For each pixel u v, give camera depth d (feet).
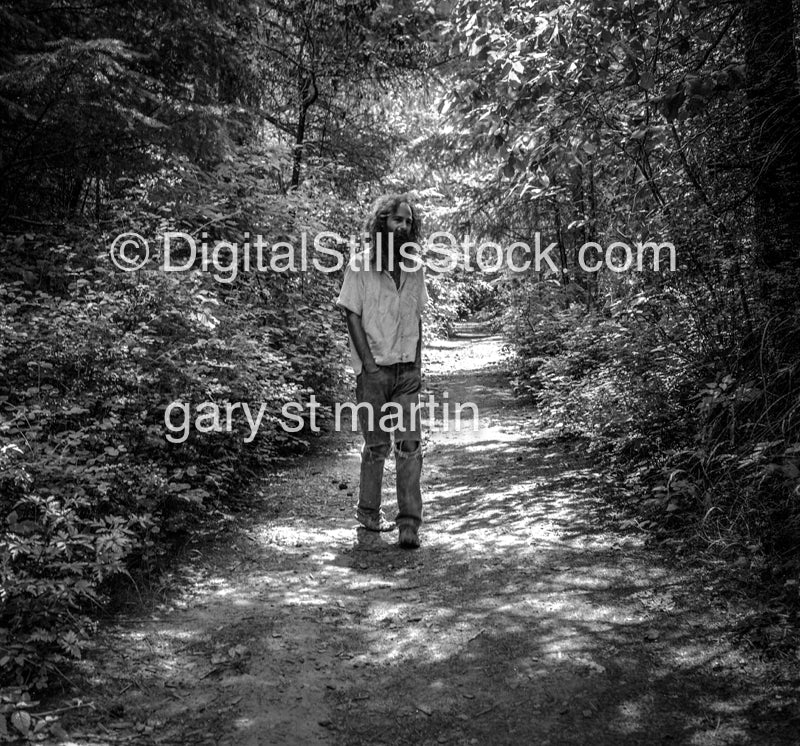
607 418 20.54
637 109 22.62
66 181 27.07
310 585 13.92
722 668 10.22
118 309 18.67
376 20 45.03
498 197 46.42
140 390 17.69
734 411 15.56
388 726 9.32
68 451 14.71
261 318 27.71
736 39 19.45
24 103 22.49
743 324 17.83
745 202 18.24
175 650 11.27
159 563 14.52
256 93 37.32
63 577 11.98
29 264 23.62
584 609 12.32
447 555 15.37
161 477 15.38
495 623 12.04
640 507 16.55
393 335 16.19
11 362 16.87
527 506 18.13
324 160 43.45
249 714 9.57
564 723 9.21
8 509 12.84
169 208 26.94
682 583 12.98
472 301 93.20
